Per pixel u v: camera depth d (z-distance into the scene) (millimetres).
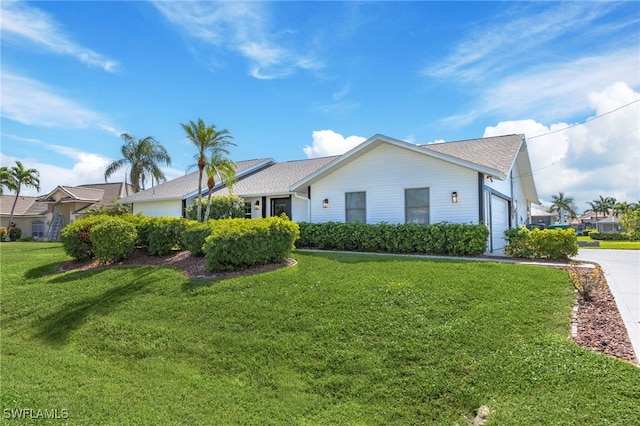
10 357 6148
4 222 34875
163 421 4105
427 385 4344
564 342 4840
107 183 35969
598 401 3600
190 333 6281
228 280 8383
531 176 20000
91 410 4371
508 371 4348
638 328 5348
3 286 10000
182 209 20656
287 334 5844
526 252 11727
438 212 13375
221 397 4570
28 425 4055
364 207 14805
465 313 5945
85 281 9617
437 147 16594
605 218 68750
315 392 4539
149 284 8773
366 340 5410
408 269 8648
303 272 8719
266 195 18109
